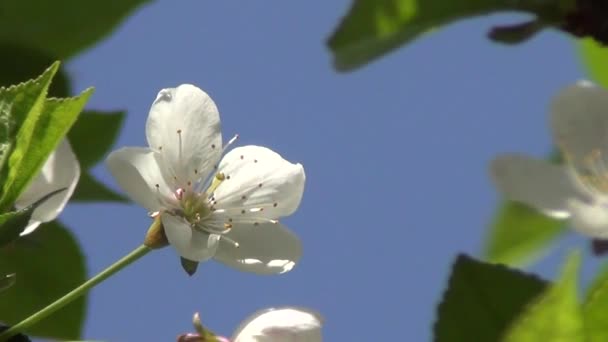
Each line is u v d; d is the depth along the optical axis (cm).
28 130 41
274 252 44
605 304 36
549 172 44
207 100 44
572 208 43
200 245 43
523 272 39
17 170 41
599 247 43
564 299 36
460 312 39
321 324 42
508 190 44
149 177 44
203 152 44
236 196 44
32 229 43
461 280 39
